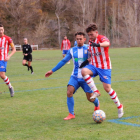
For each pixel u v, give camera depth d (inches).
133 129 390.0
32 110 532.4
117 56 2281.0
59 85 848.9
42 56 2583.7
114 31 5900.6
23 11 5413.4
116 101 456.4
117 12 6378.0
